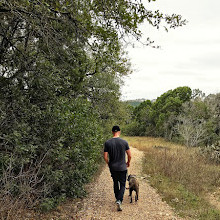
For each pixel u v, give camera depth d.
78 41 5.80
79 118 5.14
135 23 4.17
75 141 5.00
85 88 9.64
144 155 13.59
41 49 5.59
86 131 5.24
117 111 12.35
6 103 4.15
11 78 4.68
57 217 4.04
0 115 3.73
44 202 4.07
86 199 5.20
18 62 4.85
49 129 4.42
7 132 3.77
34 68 4.86
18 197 3.73
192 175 7.77
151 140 29.00
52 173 4.31
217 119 22.92
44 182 4.24
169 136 27.70
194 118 24.41
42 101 4.84
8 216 3.32
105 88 10.59
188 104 27.47
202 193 6.20
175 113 29.45
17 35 5.71
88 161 5.52
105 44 5.01
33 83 4.61
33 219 3.76
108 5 4.16
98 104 10.78
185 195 5.68
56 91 5.46
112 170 4.52
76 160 5.03
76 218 4.07
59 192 4.92
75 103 5.45
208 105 25.25
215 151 11.92
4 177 3.42
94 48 5.45
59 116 4.49
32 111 4.25
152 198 5.39
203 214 4.47
